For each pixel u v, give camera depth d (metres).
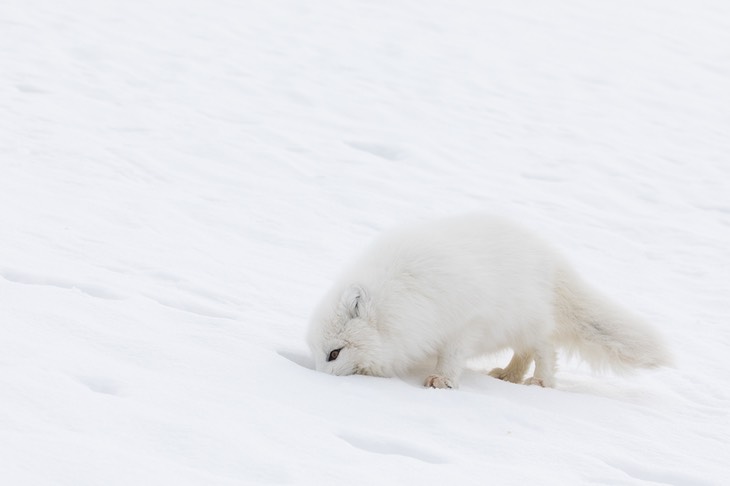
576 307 9.45
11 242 10.35
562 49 31.77
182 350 7.68
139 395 6.52
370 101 23.64
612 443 7.32
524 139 22.38
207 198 15.14
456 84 26.20
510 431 7.24
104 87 21.25
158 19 28.22
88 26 26.16
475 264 8.77
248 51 26.47
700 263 15.48
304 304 10.33
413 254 8.74
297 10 31.81
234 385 7.20
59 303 8.24
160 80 22.69
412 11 33.78
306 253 13.06
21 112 18.16
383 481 5.70
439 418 7.15
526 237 9.36
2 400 5.92
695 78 30.36
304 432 6.37
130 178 15.36
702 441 7.75
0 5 26.38
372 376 8.52
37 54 22.75
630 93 27.70
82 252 10.59
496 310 8.83
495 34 32.47
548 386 9.27
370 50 28.27
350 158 19.11
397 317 8.52
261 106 21.97
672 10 40.44
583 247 15.77
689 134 24.48
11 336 7.18
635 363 9.40
